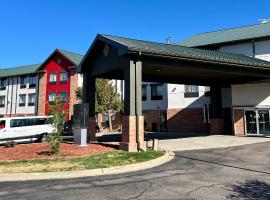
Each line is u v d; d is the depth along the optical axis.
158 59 16.14
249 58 24.00
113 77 21.38
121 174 10.07
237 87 25.28
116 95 38.62
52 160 12.16
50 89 48.06
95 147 16.16
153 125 35.41
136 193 7.54
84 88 20.00
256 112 24.25
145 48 15.55
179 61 16.80
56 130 14.22
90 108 19.56
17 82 53.16
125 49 14.80
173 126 32.59
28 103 51.03
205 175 9.74
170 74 21.41
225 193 7.49
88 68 20.02
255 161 12.55
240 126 24.97
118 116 40.09
